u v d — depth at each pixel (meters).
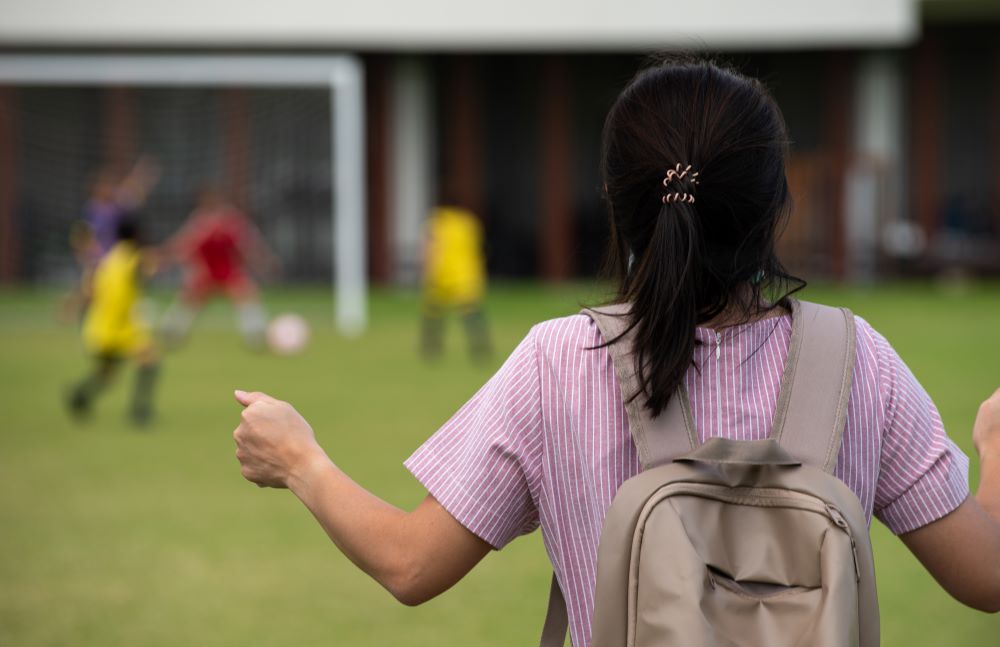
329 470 2.50
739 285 2.37
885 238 33.28
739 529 2.13
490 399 2.41
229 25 31.27
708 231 2.36
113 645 6.26
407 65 33.88
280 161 32.62
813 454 2.26
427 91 34.22
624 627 2.12
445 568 2.41
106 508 9.40
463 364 18.50
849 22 30.67
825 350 2.34
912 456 2.39
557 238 34.66
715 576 2.10
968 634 6.30
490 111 35.03
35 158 32.16
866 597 2.13
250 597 7.11
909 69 34.12
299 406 14.33
